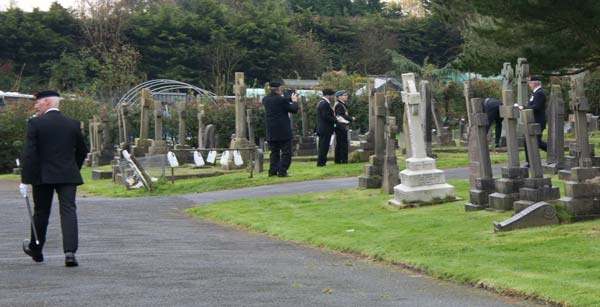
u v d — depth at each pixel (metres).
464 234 12.16
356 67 82.44
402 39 84.00
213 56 73.56
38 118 10.66
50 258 11.45
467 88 27.94
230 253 12.03
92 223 16.09
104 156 37.72
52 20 72.94
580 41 19.89
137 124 43.41
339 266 10.76
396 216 14.69
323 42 84.25
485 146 14.70
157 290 8.94
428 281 9.59
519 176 14.14
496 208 14.12
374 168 19.00
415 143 16.14
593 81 43.16
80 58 71.12
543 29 19.88
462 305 8.18
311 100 42.25
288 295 8.69
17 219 17.05
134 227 15.45
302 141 31.69
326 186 20.52
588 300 7.84
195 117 41.78
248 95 53.72
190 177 25.38
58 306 8.06
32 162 10.55
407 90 16.30
